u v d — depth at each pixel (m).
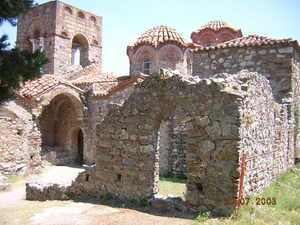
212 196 7.19
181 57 20.19
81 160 23.06
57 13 27.11
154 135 8.66
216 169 7.16
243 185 7.06
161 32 21.03
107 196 9.36
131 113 9.05
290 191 8.62
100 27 31.56
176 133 15.06
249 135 7.55
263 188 8.59
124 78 20.52
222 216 6.88
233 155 6.90
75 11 28.94
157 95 8.50
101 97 20.02
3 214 8.55
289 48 11.99
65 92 19.56
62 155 21.91
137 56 20.61
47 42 27.34
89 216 7.74
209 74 13.66
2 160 15.84
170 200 7.97
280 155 10.88
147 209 8.16
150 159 8.59
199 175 7.45
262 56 12.50
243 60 12.90
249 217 6.48
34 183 11.25
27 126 17.08
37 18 28.50
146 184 8.57
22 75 8.23
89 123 20.83
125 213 7.82
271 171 9.55
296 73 12.96
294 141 13.41
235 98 6.99
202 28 24.22
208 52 13.77
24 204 9.93
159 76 8.51
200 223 6.41
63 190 10.26
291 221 6.27
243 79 7.86
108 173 9.45
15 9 7.73
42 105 17.98
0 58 7.41
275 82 12.23
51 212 8.37
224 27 23.38
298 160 13.45
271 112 9.73
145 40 20.11
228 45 13.20
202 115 7.48
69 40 28.12
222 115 7.14
